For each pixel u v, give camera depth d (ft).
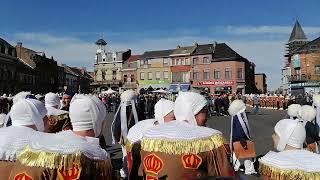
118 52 319.88
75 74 380.37
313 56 226.99
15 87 247.29
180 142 10.44
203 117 11.77
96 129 10.44
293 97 163.02
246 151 31.07
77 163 9.25
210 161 10.46
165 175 10.39
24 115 12.65
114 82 312.50
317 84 222.89
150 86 289.33
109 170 9.91
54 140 9.68
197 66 269.03
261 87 332.19
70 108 10.41
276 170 11.87
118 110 28.86
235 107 31.60
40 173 9.16
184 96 11.64
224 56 260.21
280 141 12.68
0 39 237.45
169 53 286.25
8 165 11.78
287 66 273.33
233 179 8.85
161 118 14.40
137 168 14.35
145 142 10.96
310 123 27.53
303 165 11.60
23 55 278.46
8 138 12.08
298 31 286.05
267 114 135.23
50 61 313.53
